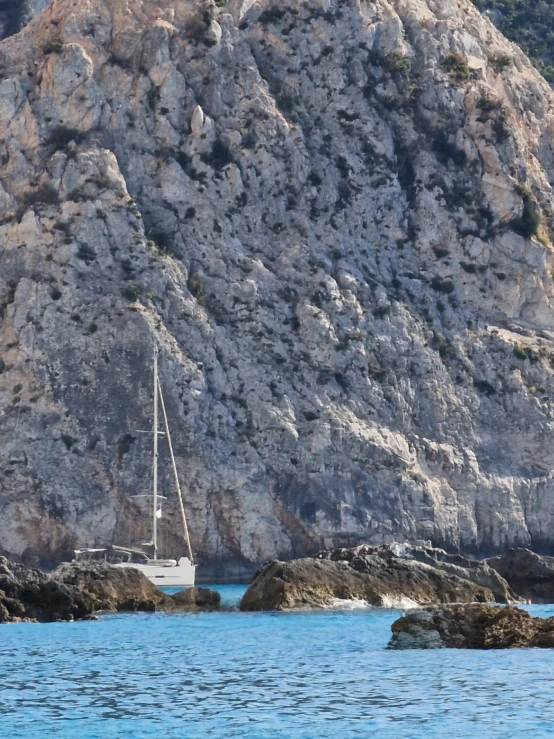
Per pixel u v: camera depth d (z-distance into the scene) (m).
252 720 148.75
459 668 176.38
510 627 193.00
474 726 144.75
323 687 166.25
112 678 174.38
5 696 162.38
